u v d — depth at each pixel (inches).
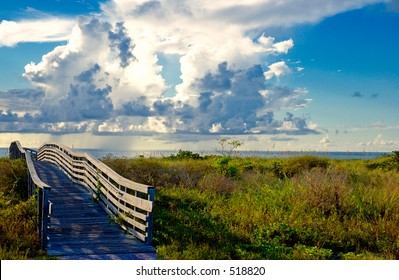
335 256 424.8
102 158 867.4
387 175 781.3
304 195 586.2
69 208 581.0
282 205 566.9
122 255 406.9
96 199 613.9
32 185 606.5
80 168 762.2
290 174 830.5
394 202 558.3
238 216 522.6
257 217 510.9
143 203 454.9
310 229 472.1
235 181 749.9
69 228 489.7
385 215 527.2
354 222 508.4
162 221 501.0
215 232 461.4
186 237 453.1
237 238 450.6
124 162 830.5
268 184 725.3
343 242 454.6
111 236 469.1
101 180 603.8
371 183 713.0
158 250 413.1
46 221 422.9
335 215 531.2
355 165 950.4
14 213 496.7
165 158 1088.2
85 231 482.3
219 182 705.6
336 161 1016.9
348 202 567.2
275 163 903.1
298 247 422.0
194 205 588.7
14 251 377.4
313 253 406.6
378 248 440.5
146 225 446.6
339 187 583.5
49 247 422.6
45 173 884.6
